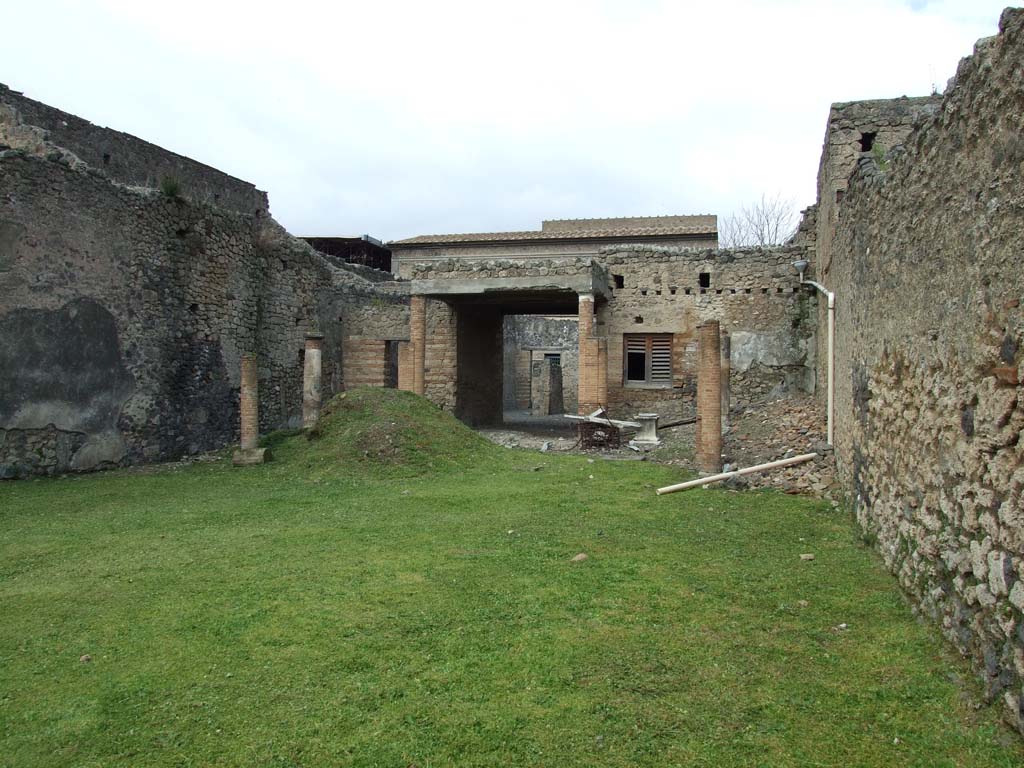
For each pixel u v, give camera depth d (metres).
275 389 18.41
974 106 3.94
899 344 5.72
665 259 19.25
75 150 18.53
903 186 5.61
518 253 29.81
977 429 3.86
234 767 3.21
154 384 13.82
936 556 4.59
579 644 4.51
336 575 6.06
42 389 11.71
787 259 18.52
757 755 3.24
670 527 7.80
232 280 16.44
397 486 10.83
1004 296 3.52
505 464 12.81
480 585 5.73
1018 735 3.23
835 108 12.53
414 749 3.34
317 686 3.98
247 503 9.48
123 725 3.58
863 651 4.33
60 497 9.94
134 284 13.39
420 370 17.84
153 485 10.97
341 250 32.78
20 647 4.56
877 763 3.16
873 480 6.80
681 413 19.03
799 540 7.16
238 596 5.52
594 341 16.64
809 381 18.19
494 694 3.86
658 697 3.81
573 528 7.78
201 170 23.45
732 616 4.97
